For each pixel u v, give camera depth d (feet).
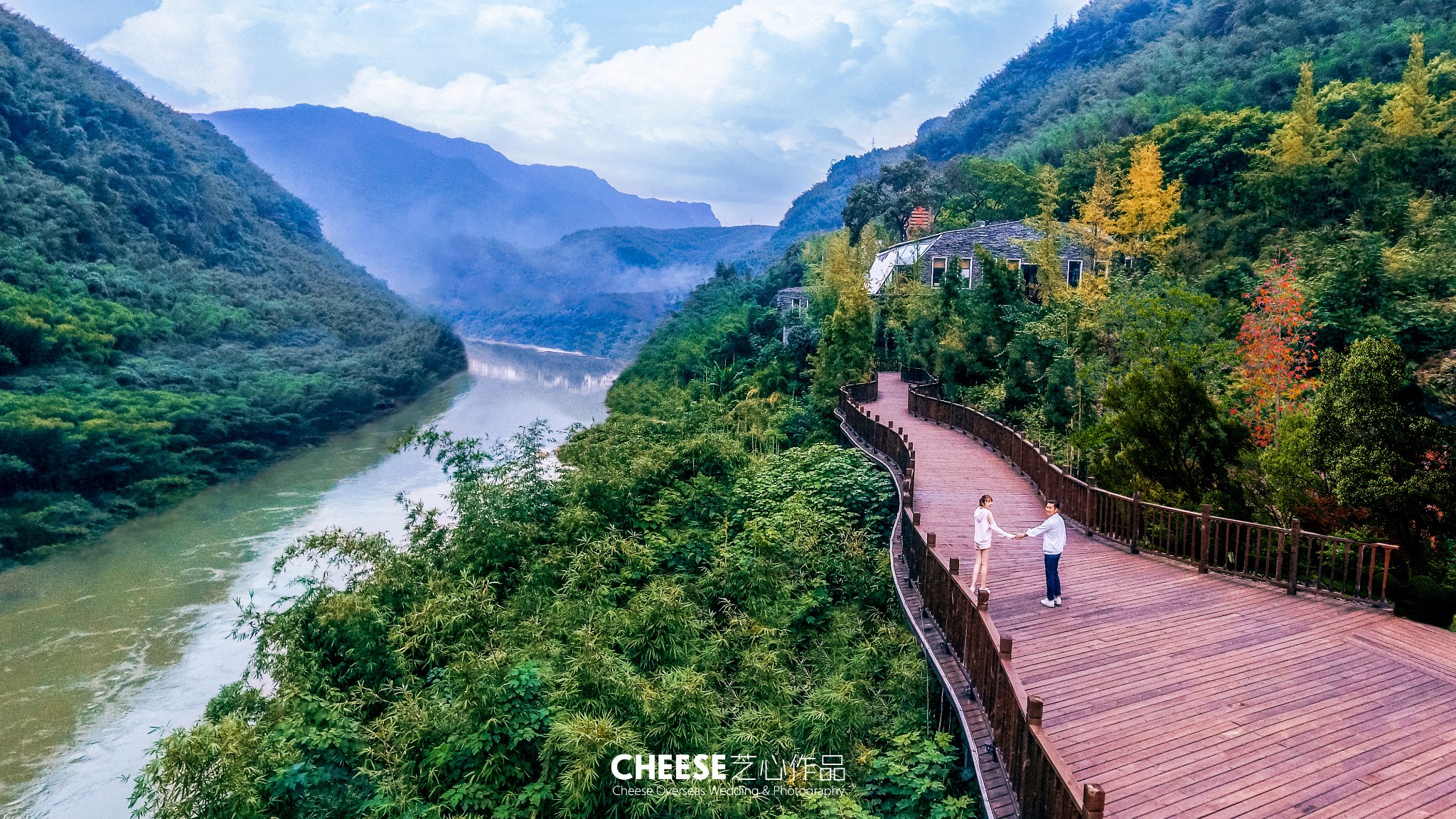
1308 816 17.93
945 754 27.63
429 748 29.45
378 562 45.16
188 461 117.29
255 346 193.57
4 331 126.21
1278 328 55.11
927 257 126.31
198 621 65.98
